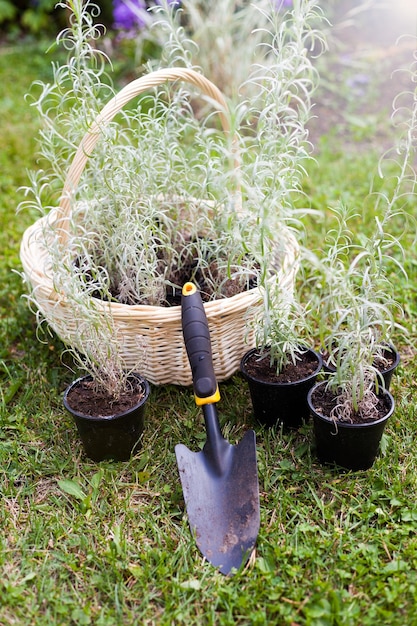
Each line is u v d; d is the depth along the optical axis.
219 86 3.74
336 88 4.24
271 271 2.10
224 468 1.77
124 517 1.77
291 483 1.86
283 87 1.86
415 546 1.65
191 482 1.76
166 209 2.30
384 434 1.97
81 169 1.90
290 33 1.87
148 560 1.65
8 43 5.67
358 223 2.97
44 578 1.62
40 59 5.11
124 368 1.96
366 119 3.96
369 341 1.84
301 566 1.63
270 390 1.91
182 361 2.03
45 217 2.03
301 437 2.00
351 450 1.81
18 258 2.85
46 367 2.32
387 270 2.68
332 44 4.63
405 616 1.51
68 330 2.03
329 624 1.50
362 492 1.81
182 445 1.81
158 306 2.06
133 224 2.02
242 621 1.53
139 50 3.92
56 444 2.01
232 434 2.01
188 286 1.88
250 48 3.56
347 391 1.79
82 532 1.74
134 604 1.58
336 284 1.70
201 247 2.20
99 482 1.86
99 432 1.85
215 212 2.12
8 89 4.64
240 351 2.09
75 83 1.96
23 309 2.58
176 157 2.21
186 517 1.75
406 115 3.96
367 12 4.86
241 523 1.69
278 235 1.80
